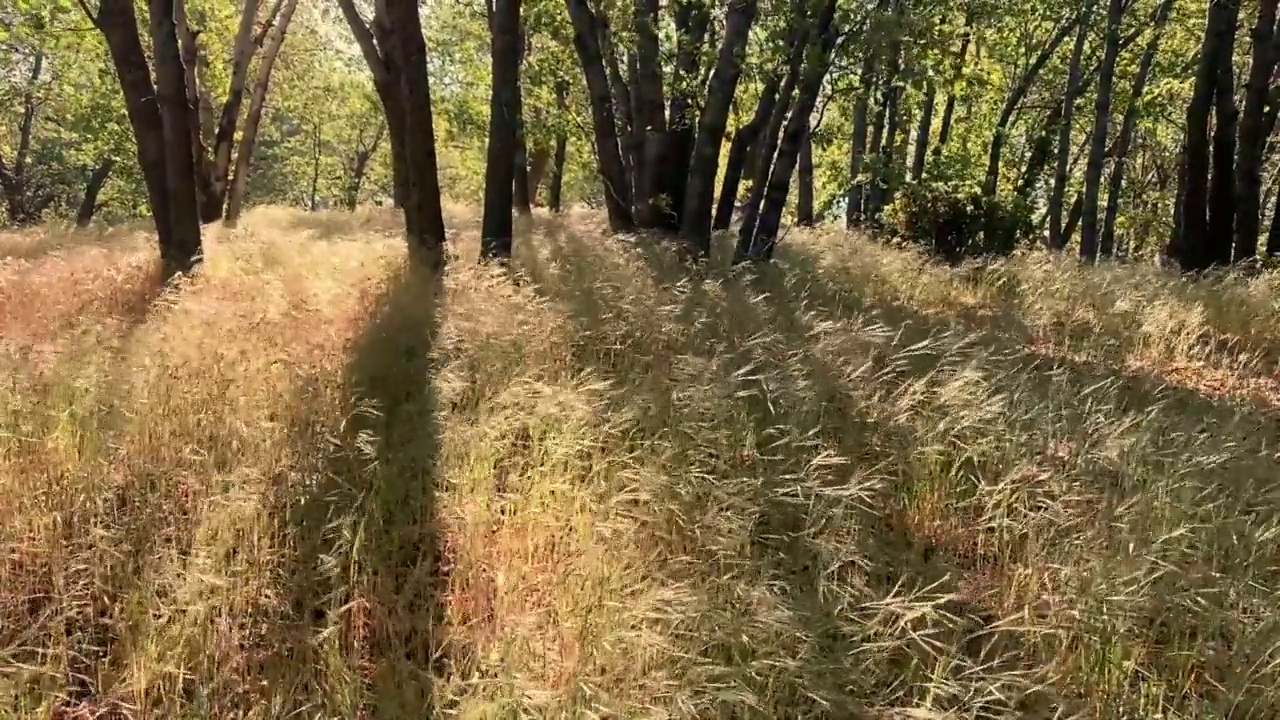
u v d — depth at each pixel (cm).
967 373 493
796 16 866
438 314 588
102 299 644
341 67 2402
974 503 418
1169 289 850
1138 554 353
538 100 1330
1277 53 1059
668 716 274
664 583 337
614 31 1098
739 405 470
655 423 455
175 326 526
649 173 1045
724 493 379
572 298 664
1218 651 318
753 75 930
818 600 328
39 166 2670
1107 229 1719
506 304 603
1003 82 1844
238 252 858
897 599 319
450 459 405
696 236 934
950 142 2016
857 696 295
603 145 1077
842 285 890
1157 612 333
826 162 1675
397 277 721
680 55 1009
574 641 302
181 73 789
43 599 320
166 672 292
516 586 331
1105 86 1234
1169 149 2306
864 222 1422
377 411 446
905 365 556
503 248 849
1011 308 846
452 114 1742
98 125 1873
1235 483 429
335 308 621
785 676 292
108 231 1288
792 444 432
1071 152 2356
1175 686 316
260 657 301
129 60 795
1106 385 577
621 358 562
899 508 419
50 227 1358
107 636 311
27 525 340
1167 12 1415
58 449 387
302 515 359
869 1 951
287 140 3456
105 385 433
